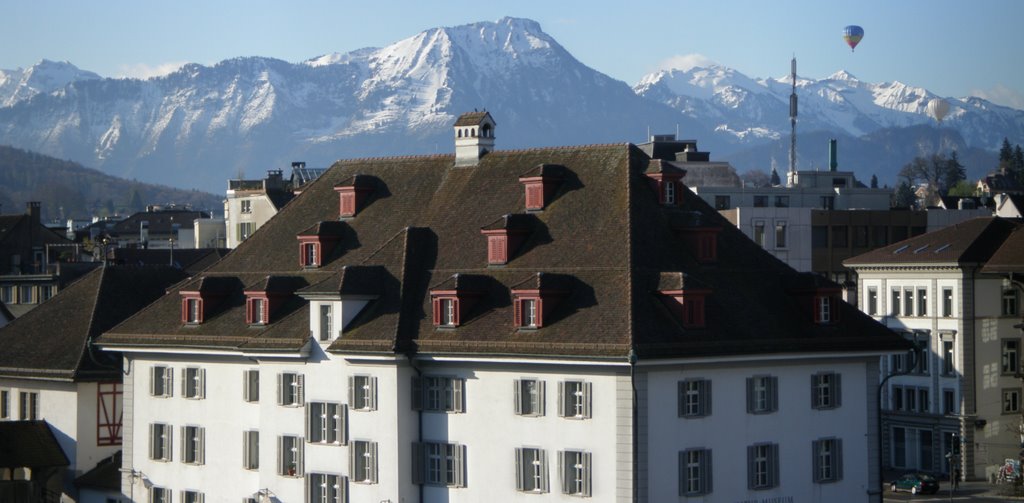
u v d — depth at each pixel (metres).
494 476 156.38
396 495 160.75
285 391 173.00
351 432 165.12
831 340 161.88
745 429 155.88
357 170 193.12
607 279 154.50
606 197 164.38
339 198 190.38
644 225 160.25
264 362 174.88
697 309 151.88
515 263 163.38
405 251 171.12
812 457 162.00
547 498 152.12
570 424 150.38
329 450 167.38
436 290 161.38
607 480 147.75
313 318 169.38
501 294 160.75
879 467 168.38
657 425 148.00
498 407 156.00
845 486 164.88
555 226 164.88
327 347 166.75
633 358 143.62
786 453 159.50
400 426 161.00
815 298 162.62
